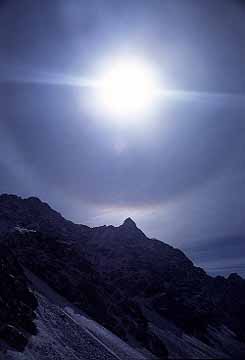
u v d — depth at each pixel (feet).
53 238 494.59
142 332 424.87
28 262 419.95
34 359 209.15
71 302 381.81
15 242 449.89
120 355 294.66
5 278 286.66
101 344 294.87
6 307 248.52
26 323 250.37
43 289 366.43
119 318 421.18
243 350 638.12
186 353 469.16
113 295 485.56
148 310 615.57
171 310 644.27
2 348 199.93
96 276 490.90
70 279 418.31
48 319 289.33
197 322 650.02
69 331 286.46
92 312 383.24
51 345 241.55
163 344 439.22
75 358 243.40
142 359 315.99
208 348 549.54
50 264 426.92
